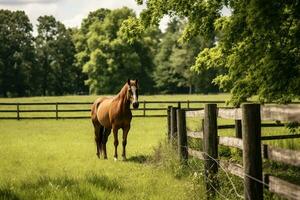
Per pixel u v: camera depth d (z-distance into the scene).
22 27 114.31
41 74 109.50
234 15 9.88
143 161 13.16
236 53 10.50
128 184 9.18
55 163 13.21
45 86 112.44
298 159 4.50
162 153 11.53
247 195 5.57
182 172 9.76
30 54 109.94
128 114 13.75
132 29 13.59
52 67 112.56
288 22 9.13
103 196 7.63
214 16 12.67
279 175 8.59
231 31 9.69
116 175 10.61
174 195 7.97
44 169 12.16
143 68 93.25
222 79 12.23
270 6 7.67
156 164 11.34
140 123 27.75
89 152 15.80
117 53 89.56
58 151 16.03
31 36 115.56
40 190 8.06
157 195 8.00
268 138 11.03
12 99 69.62
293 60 9.00
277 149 4.95
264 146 5.26
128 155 14.95
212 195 7.32
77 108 45.22
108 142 19.03
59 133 22.80
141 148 16.62
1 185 9.02
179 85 101.62
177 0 12.63
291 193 4.59
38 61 112.06
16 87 106.94
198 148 10.65
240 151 10.50
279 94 9.42
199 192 7.56
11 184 8.77
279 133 15.68
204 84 96.25
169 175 9.90
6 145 18.09
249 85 10.74
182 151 10.18
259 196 5.51
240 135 11.42
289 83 8.97
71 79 114.69
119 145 17.88
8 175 11.38
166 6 12.98
